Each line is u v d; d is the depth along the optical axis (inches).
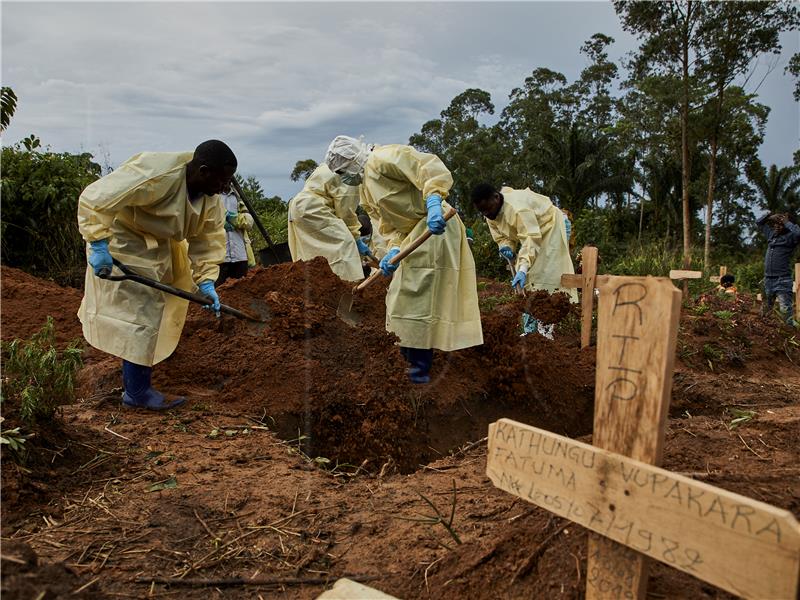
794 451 133.1
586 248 227.5
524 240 244.4
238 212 305.7
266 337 201.3
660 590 79.5
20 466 119.0
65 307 277.6
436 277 185.5
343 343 197.3
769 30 853.2
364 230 328.8
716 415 184.2
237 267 309.1
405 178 180.9
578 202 1106.1
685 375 217.0
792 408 178.1
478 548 95.9
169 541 104.8
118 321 162.6
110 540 104.0
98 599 87.7
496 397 197.9
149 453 138.9
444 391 189.0
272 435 158.9
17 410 130.8
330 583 95.3
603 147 1087.0
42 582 82.7
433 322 187.6
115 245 159.9
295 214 283.9
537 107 1610.5
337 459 171.6
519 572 88.0
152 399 170.7
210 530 108.7
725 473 113.6
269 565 99.9
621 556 69.5
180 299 176.7
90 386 193.3
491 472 80.2
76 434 140.1
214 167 154.7
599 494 69.0
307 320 199.8
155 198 152.6
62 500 116.4
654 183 1234.6
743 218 1459.2
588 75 1658.5
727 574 59.1
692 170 1205.7
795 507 98.6
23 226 385.1
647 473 64.8
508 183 1348.4
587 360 219.6
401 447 175.5
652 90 918.4
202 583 94.3
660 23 897.5
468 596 88.5
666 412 66.2
